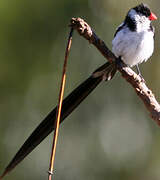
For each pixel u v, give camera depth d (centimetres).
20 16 1229
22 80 1248
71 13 1277
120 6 1355
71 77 1293
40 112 1270
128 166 1281
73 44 1308
